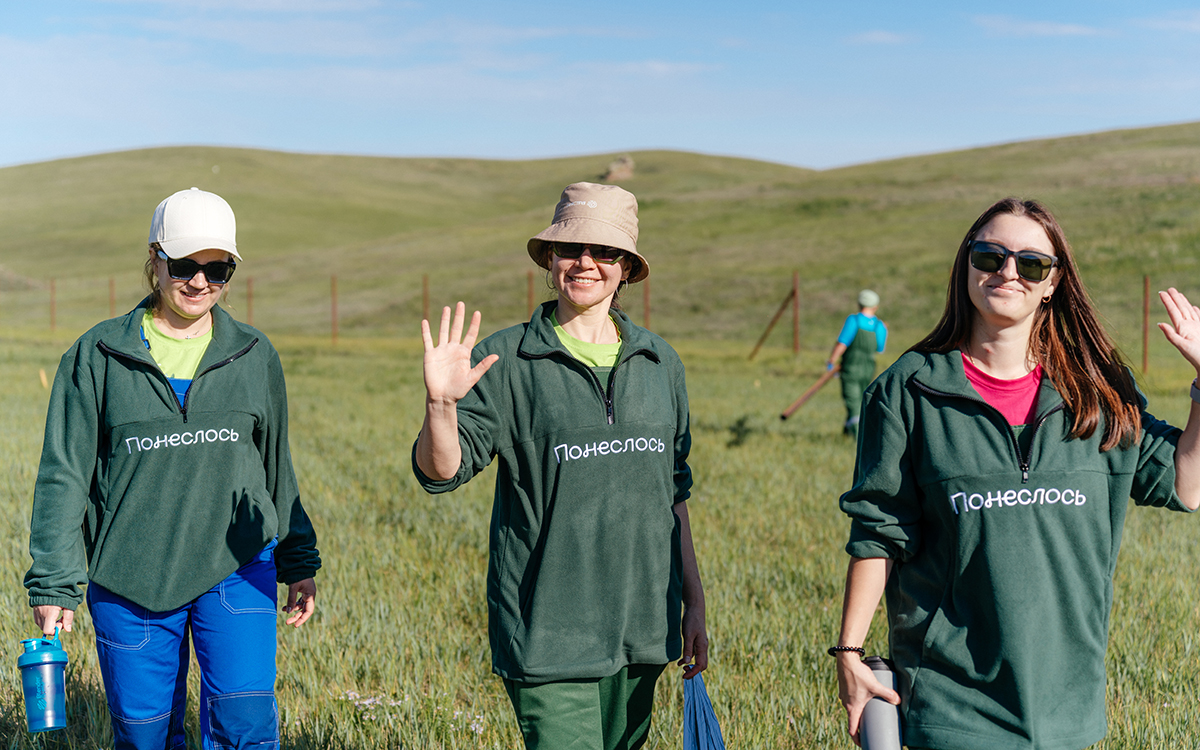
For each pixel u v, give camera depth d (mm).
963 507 2666
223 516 3412
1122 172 61312
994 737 2596
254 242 85812
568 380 3152
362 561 6680
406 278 54156
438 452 2963
